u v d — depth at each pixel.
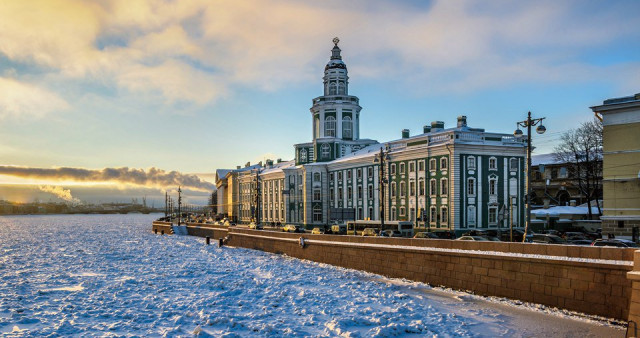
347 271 45.09
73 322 27.58
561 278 27.81
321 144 102.19
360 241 45.41
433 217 67.44
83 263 56.75
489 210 65.81
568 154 85.75
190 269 49.78
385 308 30.73
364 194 85.06
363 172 85.56
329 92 107.56
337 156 101.62
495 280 31.62
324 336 25.14
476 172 65.25
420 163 70.38
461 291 33.97
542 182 96.38
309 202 99.25
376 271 42.91
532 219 73.75
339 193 94.31
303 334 25.59
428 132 79.31
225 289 38.56
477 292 32.81
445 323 26.84
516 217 67.75
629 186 46.19
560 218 74.00
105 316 29.17
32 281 42.28
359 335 25.12
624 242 39.81
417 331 25.70
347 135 105.38
